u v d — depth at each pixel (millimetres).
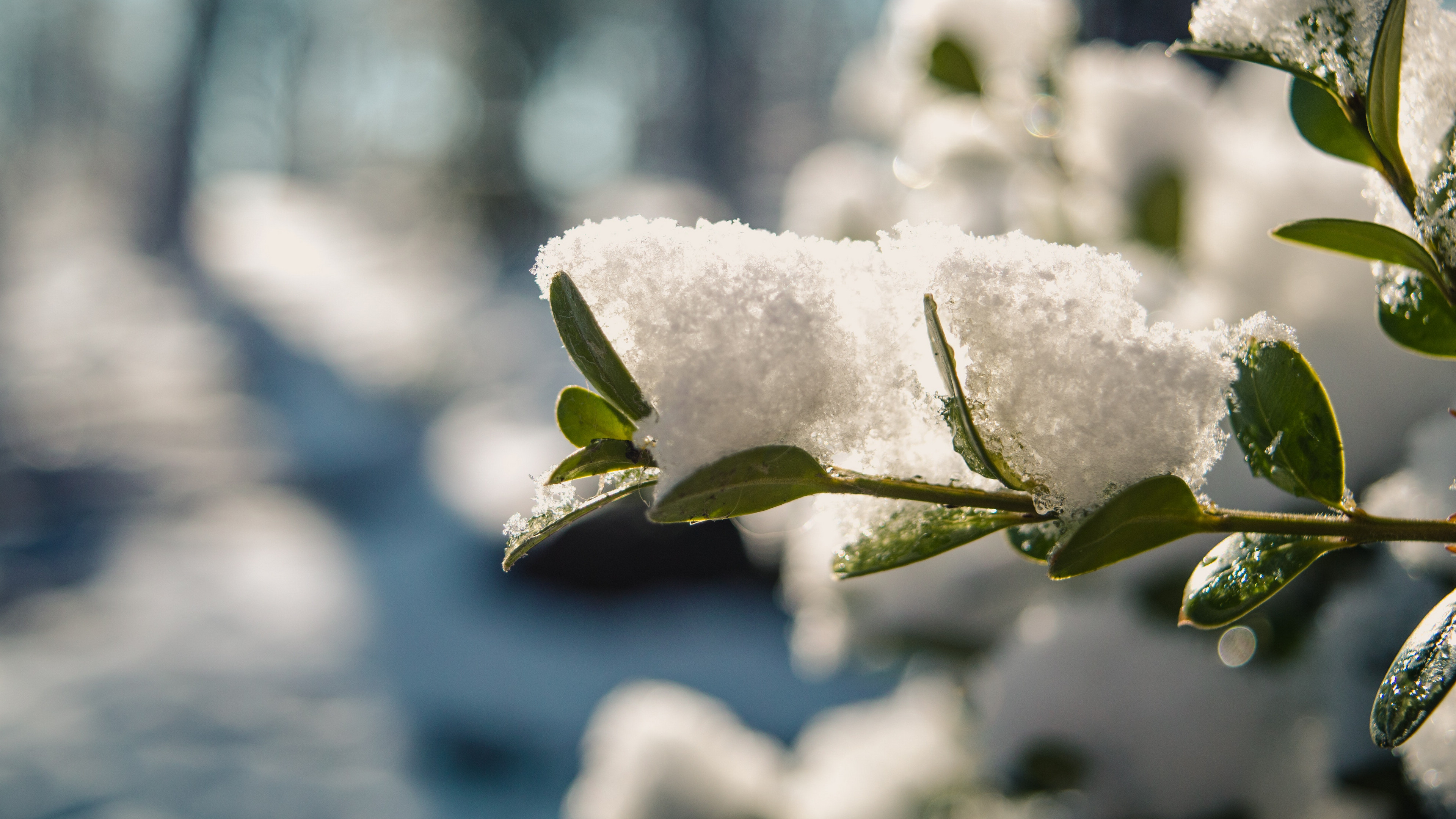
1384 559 432
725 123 11617
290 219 15797
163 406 7039
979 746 619
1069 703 510
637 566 3787
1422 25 338
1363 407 446
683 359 318
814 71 12844
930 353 327
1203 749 495
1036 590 607
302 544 4773
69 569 4254
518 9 11219
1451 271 333
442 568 4305
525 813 2508
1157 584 524
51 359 7949
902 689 839
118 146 15477
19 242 12914
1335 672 439
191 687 3152
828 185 823
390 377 8016
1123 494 312
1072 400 321
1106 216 622
